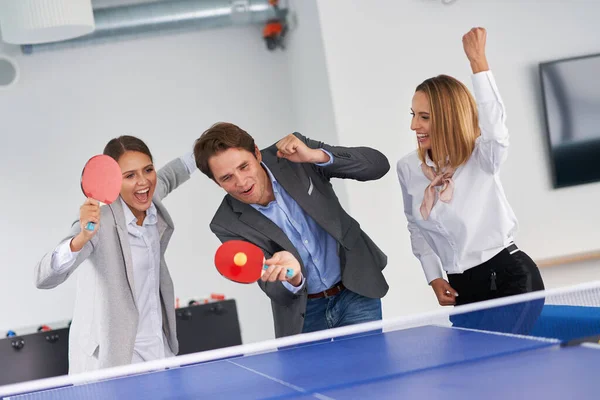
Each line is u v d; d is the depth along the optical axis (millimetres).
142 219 2908
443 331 2221
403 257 4773
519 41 5012
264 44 6418
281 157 2695
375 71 4844
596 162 5008
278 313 2803
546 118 4980
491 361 1688
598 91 5008
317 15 4895
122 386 1932
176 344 2955
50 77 6004
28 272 5867
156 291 2891
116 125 6113
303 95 5887
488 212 2760
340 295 2793
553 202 5023
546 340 1862
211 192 6230
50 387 2051
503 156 2672
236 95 6352
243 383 1792
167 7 5590
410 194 2961
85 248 2668
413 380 1587
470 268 2814
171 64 6254
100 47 6121
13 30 4508
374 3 4859
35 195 5926
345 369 1801
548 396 1301
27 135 5934
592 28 5062
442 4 4910
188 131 6250
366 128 4816
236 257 2258
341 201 5121
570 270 5031
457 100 2721
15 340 3883
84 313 2787
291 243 2680
